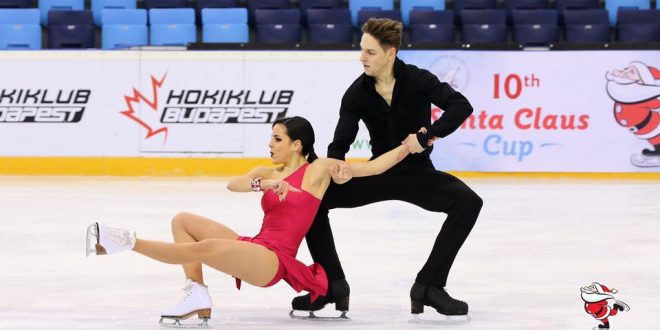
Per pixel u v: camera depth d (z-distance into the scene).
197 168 25.41
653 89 25.42
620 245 14.77
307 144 9.57
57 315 9.90
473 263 13.16
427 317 9.95
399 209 19.42
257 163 25.41
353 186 9.77
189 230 9.47
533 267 12.88
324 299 9.74
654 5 30.31
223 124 25.38
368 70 9.53
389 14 28.91
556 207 19.39
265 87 25.36
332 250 9.78
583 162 25.53
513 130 25.53
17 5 29.91
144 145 25.38
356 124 9.97
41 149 25.53
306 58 25.39
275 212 9.35
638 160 25.52
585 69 25.47
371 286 11.62
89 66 25.36
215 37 28.62
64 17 28.83
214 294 11.12
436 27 28.48
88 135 25.44
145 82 25.34
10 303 10.51
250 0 29.88
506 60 25.45
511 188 22.95
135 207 19.05
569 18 29.38
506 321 9.73
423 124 9.87
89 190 22.06
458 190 9.65
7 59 25.36
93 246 8.23
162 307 10.32
